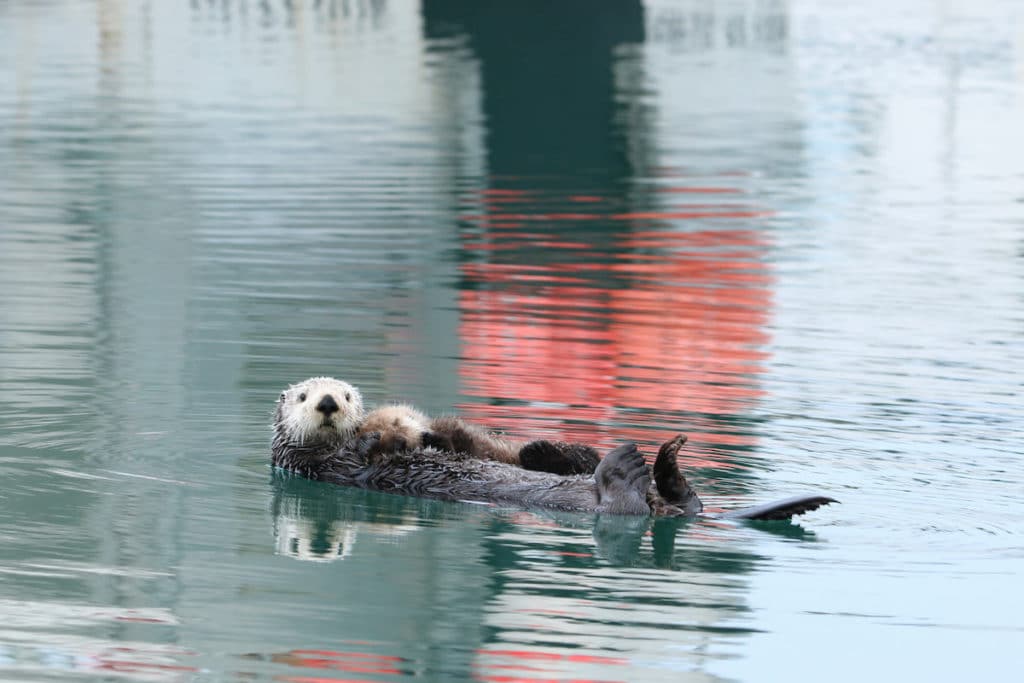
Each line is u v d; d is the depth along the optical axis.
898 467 24.48
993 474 24.06
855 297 41.25
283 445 24.77
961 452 25.52
